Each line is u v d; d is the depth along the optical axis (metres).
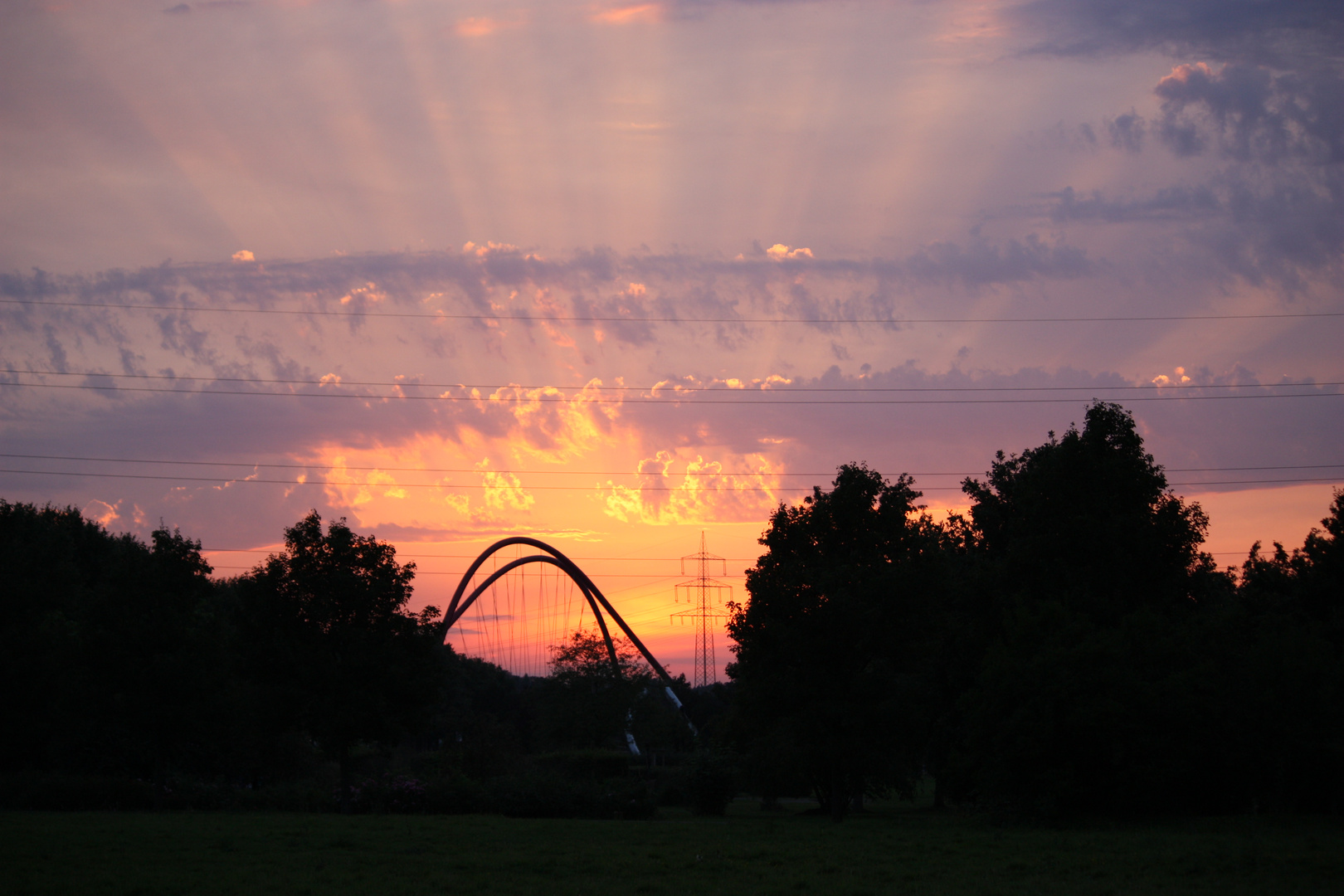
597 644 122.25
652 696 127.25
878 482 49.50
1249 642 46.22
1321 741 39.28
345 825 38.41
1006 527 63.75
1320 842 30.94
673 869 27.38
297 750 68.31
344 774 47.38
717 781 60.38
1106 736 39.72
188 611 51.22
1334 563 47.81
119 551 54.66
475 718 86.81
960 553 66.56
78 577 61.50
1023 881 25.17
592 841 33.88
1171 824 38.19
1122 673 40.53
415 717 48.09
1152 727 39.78
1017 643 43.47
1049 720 40.22
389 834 35.12
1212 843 31.52
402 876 25.88
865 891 23.83
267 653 46.25
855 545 49.06
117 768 61.00
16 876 24.92
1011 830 37.91
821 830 38.72
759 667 48.09
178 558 50.97
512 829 38.28
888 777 48.09
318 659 46.06
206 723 49.62
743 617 48.50
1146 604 45.19
